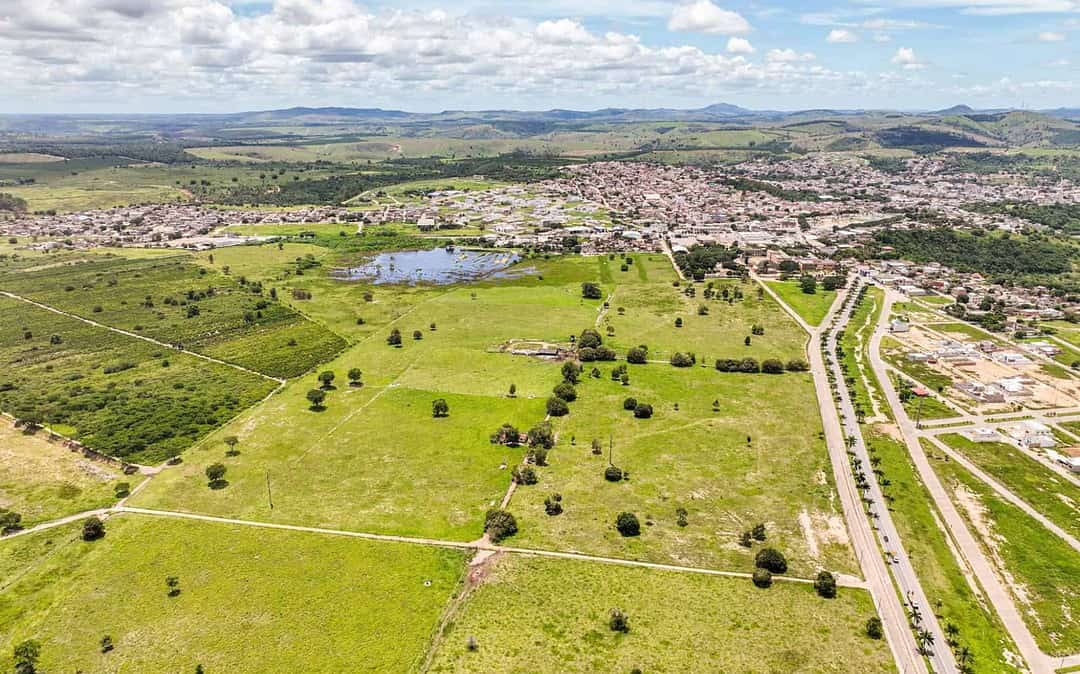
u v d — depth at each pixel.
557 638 119.31
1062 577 139.38
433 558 142.38
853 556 143.00
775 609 126.25
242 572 138.50
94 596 132.38
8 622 125.81
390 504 162.62
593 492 167.12
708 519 156.00
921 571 138.50
